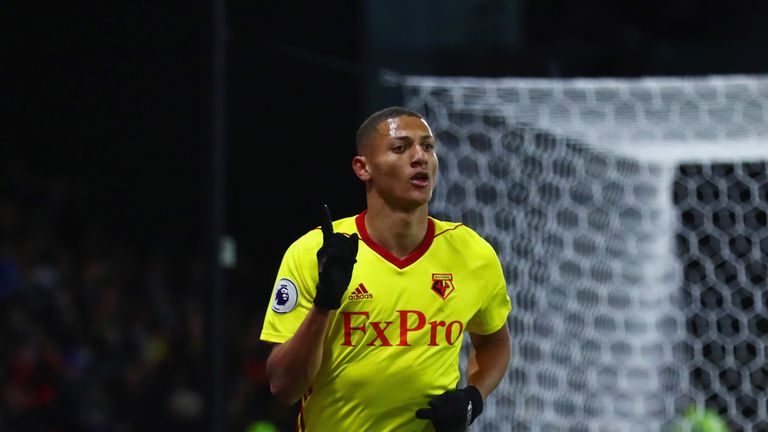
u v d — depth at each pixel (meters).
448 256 11.70
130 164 44.06
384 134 11.33
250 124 41.12
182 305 38.41
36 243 39.31
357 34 37.44
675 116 22.45
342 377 11.41
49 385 32.34
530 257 25.73
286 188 41.12
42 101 44.25
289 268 11.64
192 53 43.56
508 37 36.28
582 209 26.50
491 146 25.56
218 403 15.87
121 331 35.38
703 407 28.88
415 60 36.00
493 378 12.45
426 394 11.45
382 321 11.34
